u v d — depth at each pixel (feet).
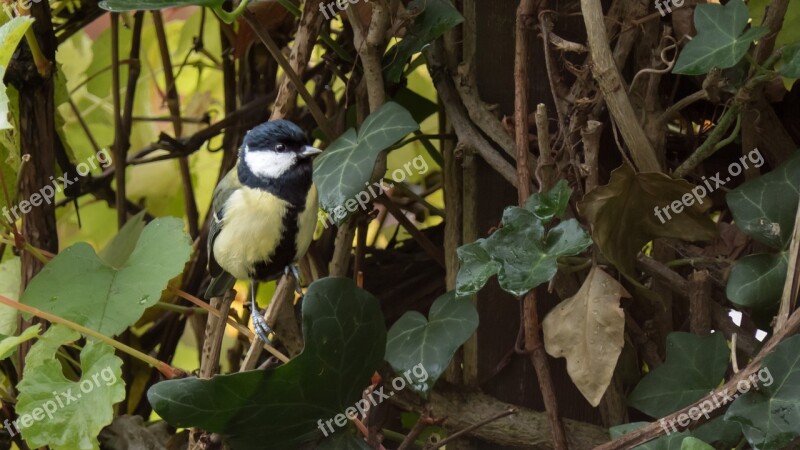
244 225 14.66
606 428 15.31
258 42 19.90
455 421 15.37
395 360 14.46
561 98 14.93
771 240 14.02
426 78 20.74
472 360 15.70
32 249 15.88
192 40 22.66
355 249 17.57
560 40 14.53
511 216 13.52
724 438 13.50
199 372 16.05
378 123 14.64
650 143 14.37
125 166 20.08
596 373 13.38
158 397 12.82
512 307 15.74
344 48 17.80
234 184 15.16
